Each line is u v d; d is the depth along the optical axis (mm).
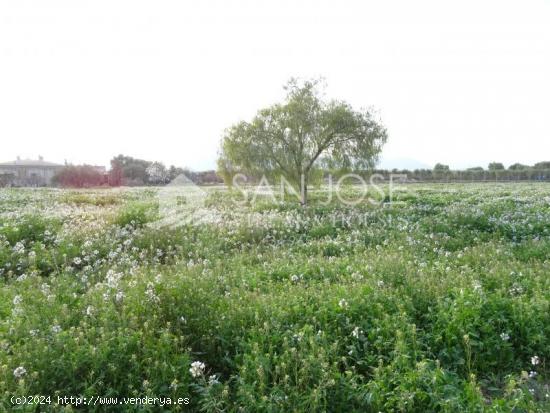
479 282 6078
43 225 11195
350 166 20422
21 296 5828
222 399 3820
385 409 3779
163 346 4363
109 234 10672
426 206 17484
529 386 4426
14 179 52844
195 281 6238
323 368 4086
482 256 7906
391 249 8844
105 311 5094
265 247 10297
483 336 4953
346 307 5262
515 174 59156
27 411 3383
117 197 24375
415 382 3906
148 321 4730
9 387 3658
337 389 4008
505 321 5074
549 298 5582
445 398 3787
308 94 19891
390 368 4113
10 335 4566
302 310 5348
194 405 4000
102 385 3912
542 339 4918
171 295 5523
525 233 11414
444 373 4199
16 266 8211
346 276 6938
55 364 3971
